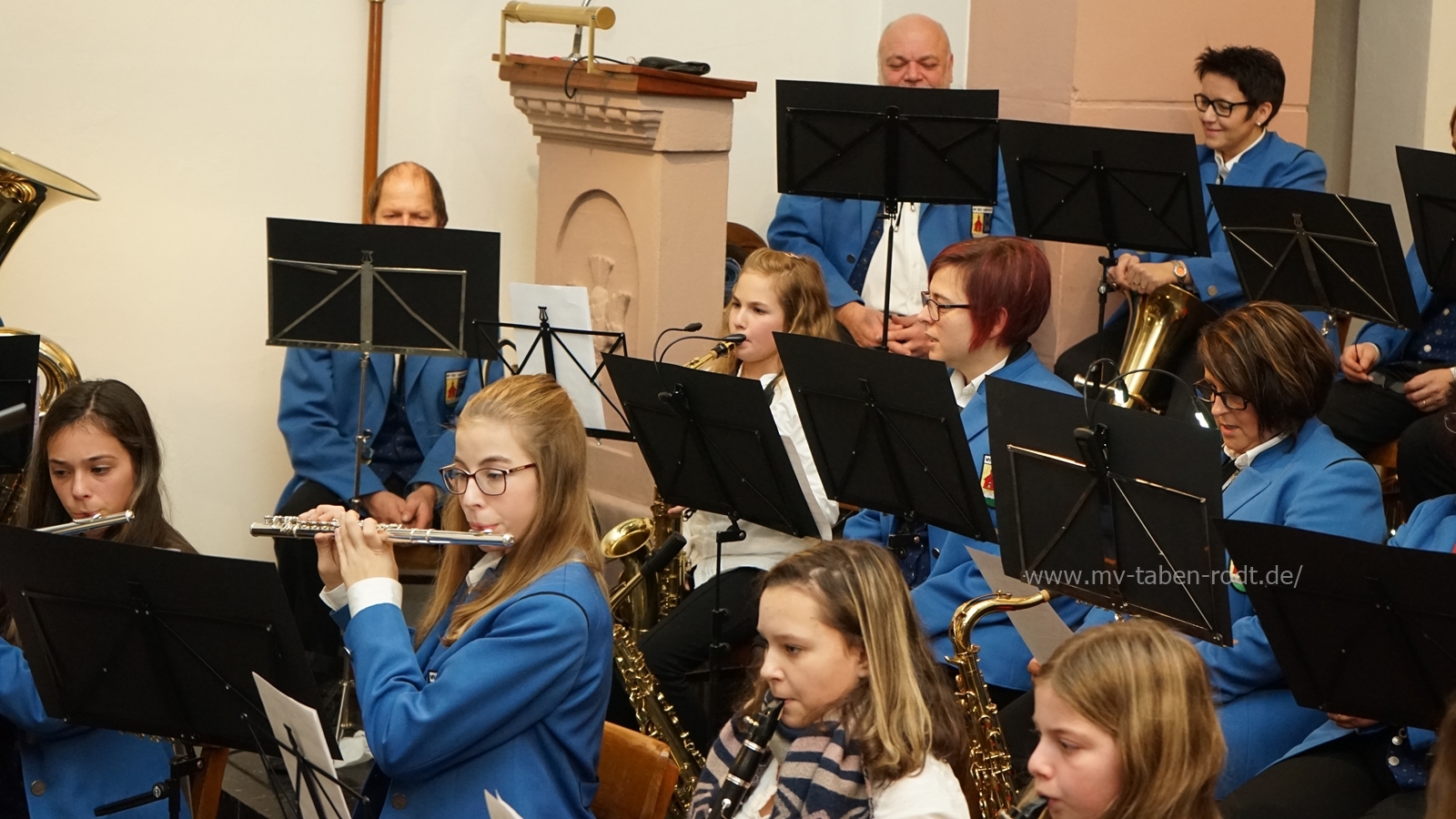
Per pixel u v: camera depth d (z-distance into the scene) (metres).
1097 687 2.48
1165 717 2.45
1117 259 6.24
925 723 2.73
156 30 6.28
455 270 4.94
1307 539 2.96
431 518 5.73
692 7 7.40
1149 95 6.79
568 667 3.10
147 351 6.45
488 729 3.07
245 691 3.18
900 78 6.98
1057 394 3.38
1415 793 3.25
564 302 4.91
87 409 3.82
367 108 6.67
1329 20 8.20
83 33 6.16
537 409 3.23
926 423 3.82
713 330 6.21
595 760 3.28
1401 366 5.68
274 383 6.73
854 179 5.71
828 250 6.84
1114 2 6.62
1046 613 3.49
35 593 3.20
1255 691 3.65
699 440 4.27
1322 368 3.67
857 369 3.90
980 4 7.08
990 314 4.34
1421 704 2.99
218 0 6.38
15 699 3.48
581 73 6.00
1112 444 3.28
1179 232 5.56
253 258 6.61
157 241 6.41
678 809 4.45
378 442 5.95
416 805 3.15
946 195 5.67
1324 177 6.46
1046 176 5.69
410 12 6.77
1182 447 3.14
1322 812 3.28
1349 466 3.64
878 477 4.07
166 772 3.73
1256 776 3.43
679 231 6.04
